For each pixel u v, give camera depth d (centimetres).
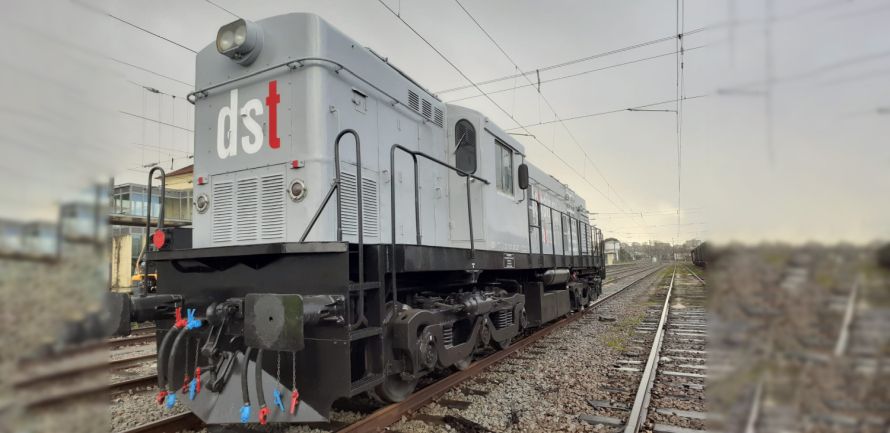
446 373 598
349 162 450
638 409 448
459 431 415
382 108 513
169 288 436
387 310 428
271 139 434
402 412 443
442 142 639
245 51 444
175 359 403
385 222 499
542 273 909
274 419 358
